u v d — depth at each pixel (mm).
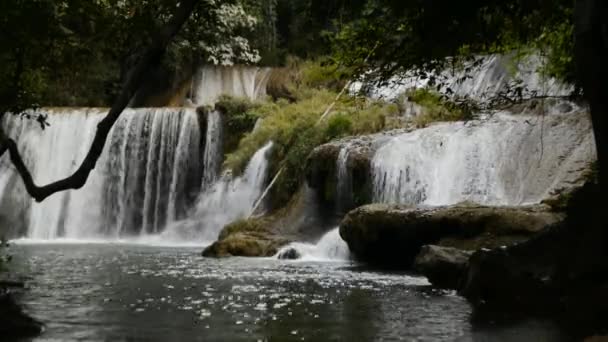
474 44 10703
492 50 11383
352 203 20781
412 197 20281
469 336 7227
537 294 8641
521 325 7762
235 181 27469
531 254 9125
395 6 9766
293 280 12367
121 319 8086
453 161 20219
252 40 37781
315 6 10406
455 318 8328
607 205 7902
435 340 7031
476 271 9875
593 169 16672
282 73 36188
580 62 7105
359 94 11156
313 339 7055
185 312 8633
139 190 31359
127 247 23172
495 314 8539
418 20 9836
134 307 9008
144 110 31969
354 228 16312
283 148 25797
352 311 8820
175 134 31625
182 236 27625
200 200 29859
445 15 9656
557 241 8711
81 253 19594
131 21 8305
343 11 10562
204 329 7523
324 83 32469
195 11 8820
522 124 19594
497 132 19938
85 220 30750
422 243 15375
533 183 18203
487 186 19406
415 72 10820
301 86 33406
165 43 6660
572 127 18781
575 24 7129
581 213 8320
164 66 36594
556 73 12742
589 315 7605
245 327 7664
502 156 19469
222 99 31875
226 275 13211
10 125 31406
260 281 12172
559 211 13844
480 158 19828
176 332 7336
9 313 8125
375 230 15891
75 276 12805
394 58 10406
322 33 10742
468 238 14273
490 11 9766
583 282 7988
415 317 8375
